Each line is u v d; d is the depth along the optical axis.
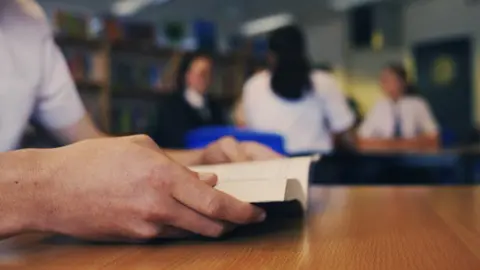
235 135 0.97
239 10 9.68
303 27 10.03
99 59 5.66
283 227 0.54
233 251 0.42
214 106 3.94
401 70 4.88
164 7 9.41
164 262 0.38
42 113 1.06
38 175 0.43
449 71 8.15
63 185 0.43
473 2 7.79
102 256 0.41
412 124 4.83
